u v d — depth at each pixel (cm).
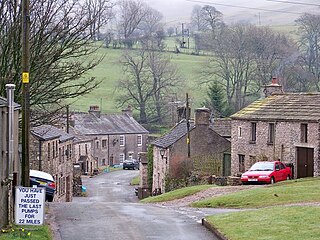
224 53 8750
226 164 5725
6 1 2977
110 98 10981
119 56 10912
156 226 2167
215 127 6456
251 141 5053
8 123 1933
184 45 12769
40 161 4906
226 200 3147
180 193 4056
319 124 4453
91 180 8106
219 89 8406
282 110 4850
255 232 1836
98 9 3622
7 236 1731
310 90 8444
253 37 8781
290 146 4662
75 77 3150
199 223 2239
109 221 2312
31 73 2938
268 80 8575
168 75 9719
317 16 8906
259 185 3969
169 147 5688
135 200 6006
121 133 10081
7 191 1923
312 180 3856
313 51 8744
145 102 9731
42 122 3247
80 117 9975
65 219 2370
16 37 2980
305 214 2116
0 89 2952
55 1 3098
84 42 3128
